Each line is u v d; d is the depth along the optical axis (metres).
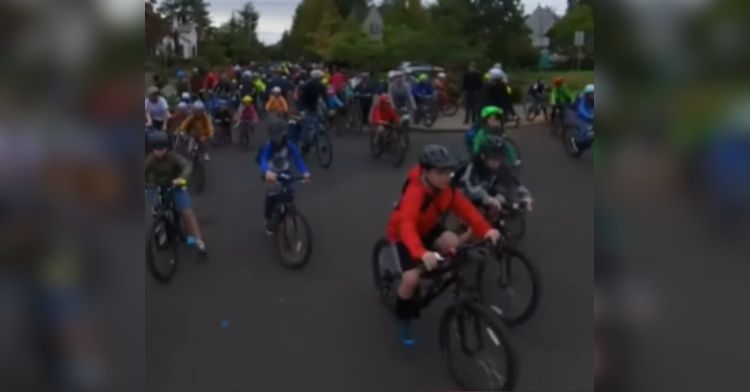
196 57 25.89
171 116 11.63
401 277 4.69
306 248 6.66
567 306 5.41
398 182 11.56
